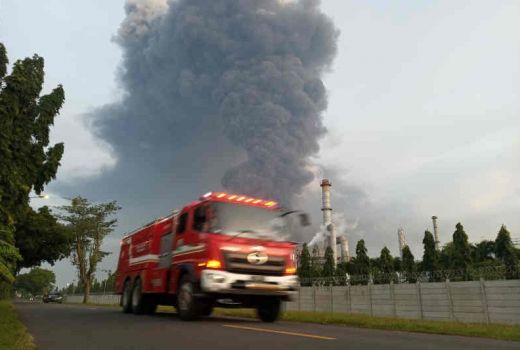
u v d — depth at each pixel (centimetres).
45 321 1348
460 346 849
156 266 1532
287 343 833
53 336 962
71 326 1177
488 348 824
